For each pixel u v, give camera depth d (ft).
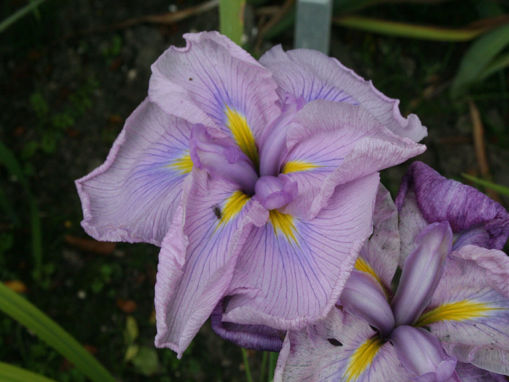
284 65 1.11
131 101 2.38
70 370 2.02
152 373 2.03
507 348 0.97
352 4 2.10
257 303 0.89
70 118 2.37
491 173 2.25
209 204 0.96
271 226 0.95
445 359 0.93
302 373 0.91
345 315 0.96
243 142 1.04
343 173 0.87
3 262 2.16
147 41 2.44
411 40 2.44
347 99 1.07
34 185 2.29
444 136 2.31
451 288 1.01
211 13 2.44
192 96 1.01
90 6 2.50
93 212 1.02
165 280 0.86
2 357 2.04
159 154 1.04
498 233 1.03
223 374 2.02
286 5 2.17
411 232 1.06
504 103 2.35
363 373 0.93
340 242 0.90
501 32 2.03
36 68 2.44
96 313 2.11
